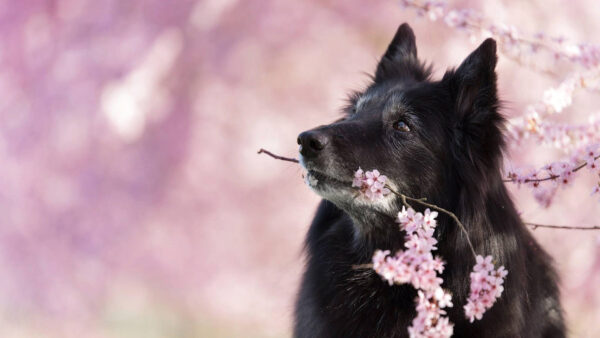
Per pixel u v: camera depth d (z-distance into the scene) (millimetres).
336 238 6676
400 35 7535
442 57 12367
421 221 5312
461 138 6215
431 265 5020
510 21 11727
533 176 6273
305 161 5871
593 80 7188
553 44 9016
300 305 6953
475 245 6117
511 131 6746
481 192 6105
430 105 6340
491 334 6109
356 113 6512
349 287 6484
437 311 5113
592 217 11062
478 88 6129
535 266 6727
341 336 6500
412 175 6215
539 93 11570
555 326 6988
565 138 6656
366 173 5445
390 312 6355
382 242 6285
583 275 11195
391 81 7020
